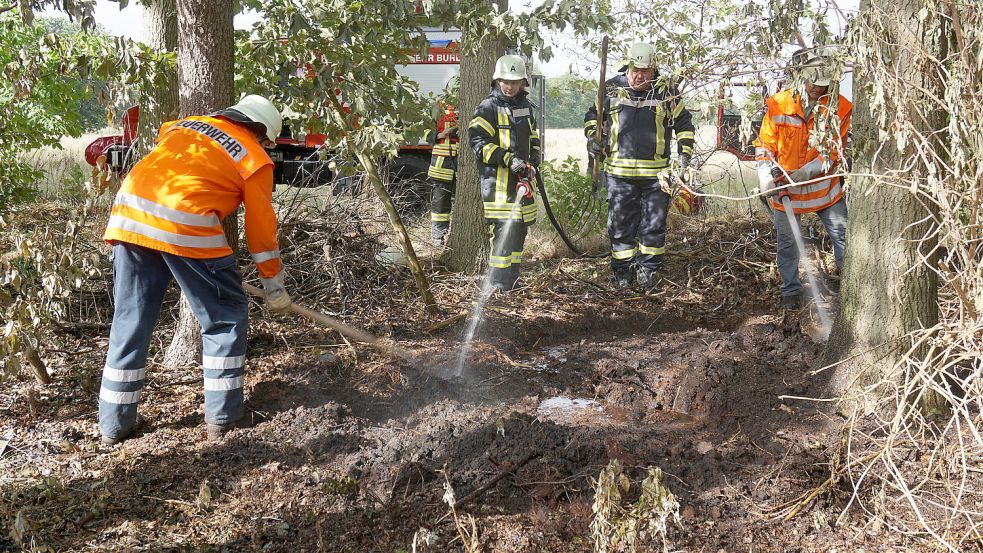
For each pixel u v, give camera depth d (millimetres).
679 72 4258
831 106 3695
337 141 5406
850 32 3223
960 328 2781
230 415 3832
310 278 6223
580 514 3131
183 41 4223
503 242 6414
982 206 2893
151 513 3145
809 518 3121
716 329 5895
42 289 4637
